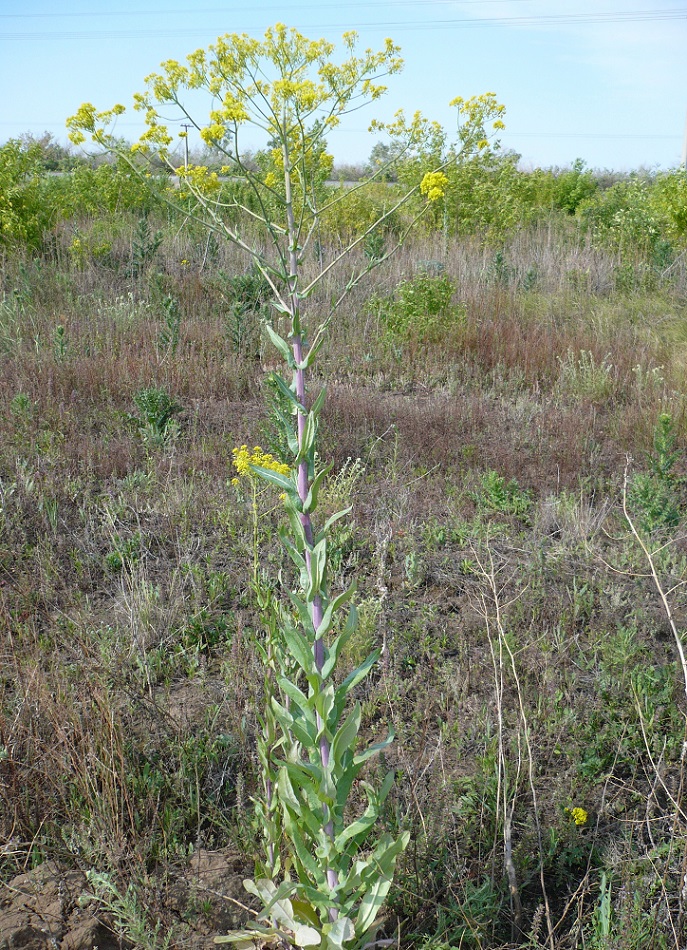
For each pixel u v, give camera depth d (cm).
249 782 307
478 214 1498
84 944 239
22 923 243
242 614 425
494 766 311
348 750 210
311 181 253
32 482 545
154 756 315
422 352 924
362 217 1364
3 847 260
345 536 488
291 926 214
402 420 715
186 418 721
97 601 436
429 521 536
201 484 582
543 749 334
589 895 271
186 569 458
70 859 261
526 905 268
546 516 543
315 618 203
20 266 1086
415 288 1001
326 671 198
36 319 955
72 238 1272
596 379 816
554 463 639
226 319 1005
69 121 249
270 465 302
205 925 250
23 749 297
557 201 2248
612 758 332
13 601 417
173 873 263
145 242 1208
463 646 399
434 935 243
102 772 277
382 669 339
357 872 204
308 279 1094
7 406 691
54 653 369
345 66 237
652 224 1373
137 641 379
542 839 286
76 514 529
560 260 1289
